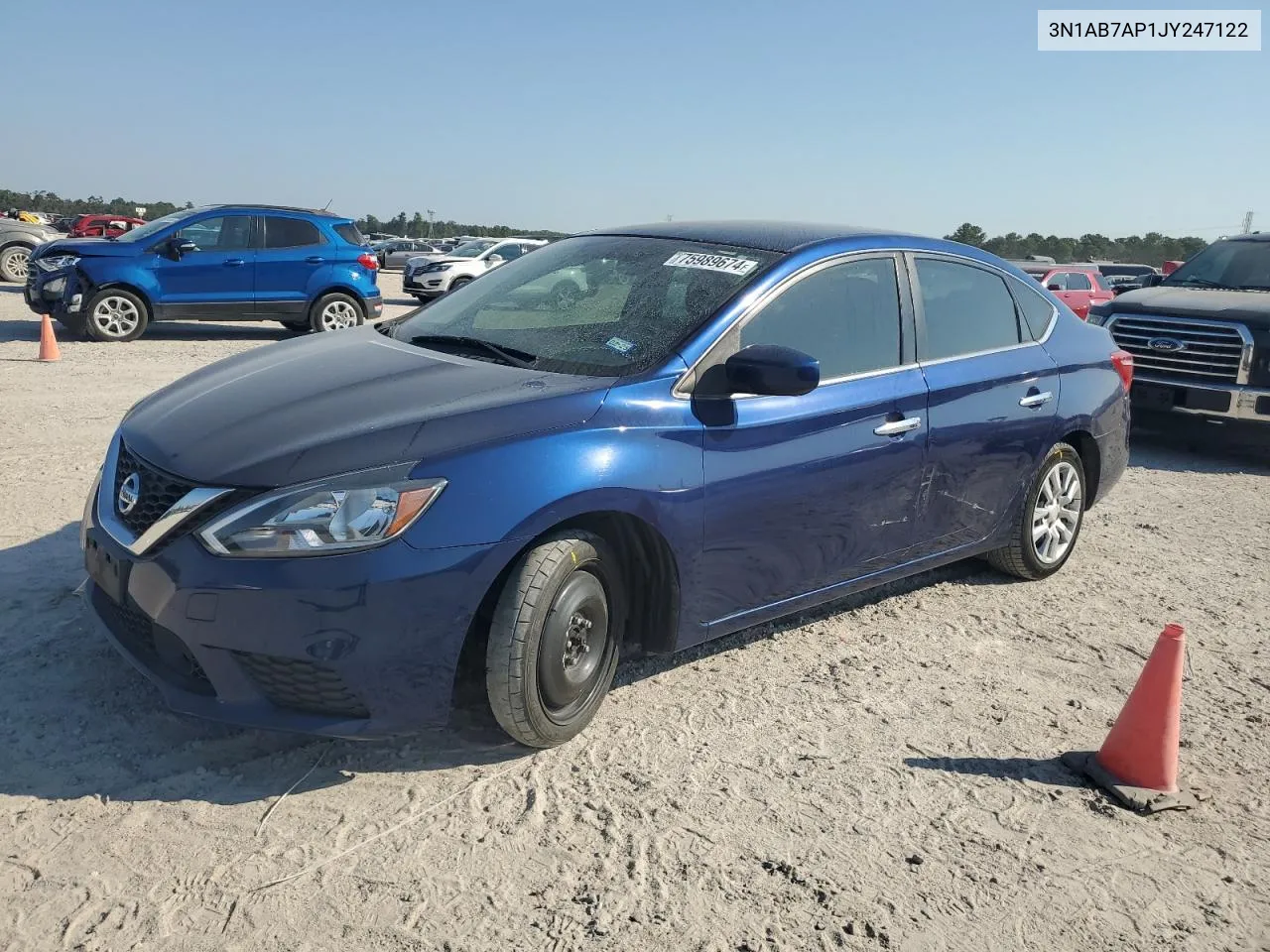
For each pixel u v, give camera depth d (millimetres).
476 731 3514
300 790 3105
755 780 3332
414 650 2971
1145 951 2693
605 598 3467
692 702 3834
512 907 2662
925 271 4617
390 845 2877
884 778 3408
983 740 3723
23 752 3168
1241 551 6230
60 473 6215
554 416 3271
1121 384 5691
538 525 3109
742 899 2756
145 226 13641
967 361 4668
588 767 3344
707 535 3600
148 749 3254
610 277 4184
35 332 13375
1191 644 4750
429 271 22438
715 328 3711
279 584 2850
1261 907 2902
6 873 2641
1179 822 3295
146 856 2752
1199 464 8797
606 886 2770
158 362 11094
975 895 2855
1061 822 3242
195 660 2971
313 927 2539
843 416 4008
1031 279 5320
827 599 4246
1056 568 5484
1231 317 8609
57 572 4570
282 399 3410
